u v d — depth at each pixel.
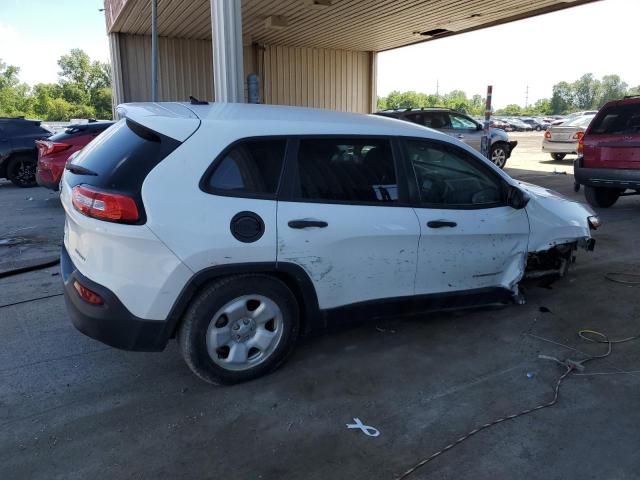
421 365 3.64
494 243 4.12
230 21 6.59
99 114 91.56
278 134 3.30
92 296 2.96
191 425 2.94
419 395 3.26
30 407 3.10
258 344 3.35
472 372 3.54
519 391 3.31
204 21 13.52
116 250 2.91
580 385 3.38
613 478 2.53
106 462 2.62
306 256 3.29
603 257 6.21
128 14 12.68
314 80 18.30
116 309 2.94
